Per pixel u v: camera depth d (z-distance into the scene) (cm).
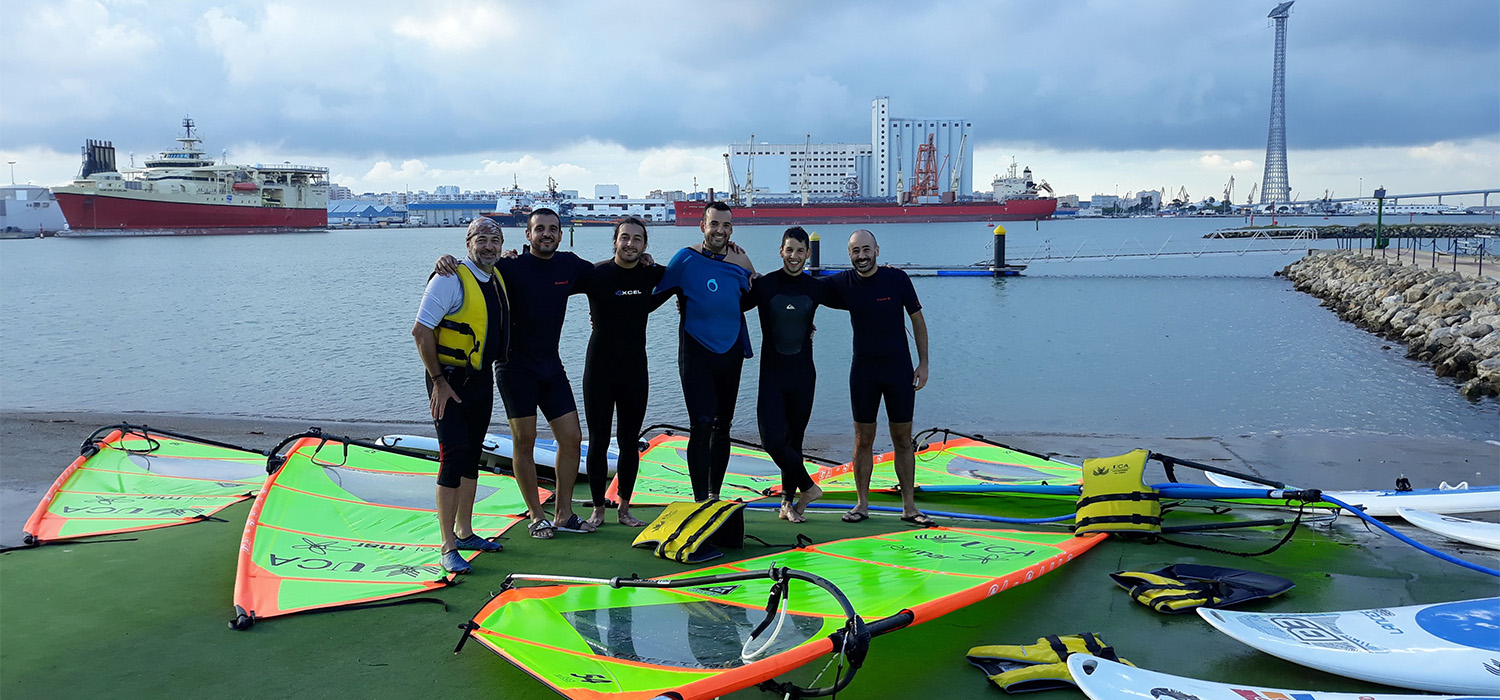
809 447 1093
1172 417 1262
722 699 358
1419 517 609
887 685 373
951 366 1725
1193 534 595
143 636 425
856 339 603
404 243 10100
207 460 778
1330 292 3036
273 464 627
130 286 3891
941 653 406
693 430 589
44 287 3856
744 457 882
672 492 734
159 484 704
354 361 1814
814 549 534
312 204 12912
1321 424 1201
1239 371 1645
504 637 397
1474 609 430
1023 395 1435
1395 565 529
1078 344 2019
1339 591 485
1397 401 1355
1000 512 678
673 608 432
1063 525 613
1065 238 9288
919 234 10962
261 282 4109
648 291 583
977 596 436
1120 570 519
